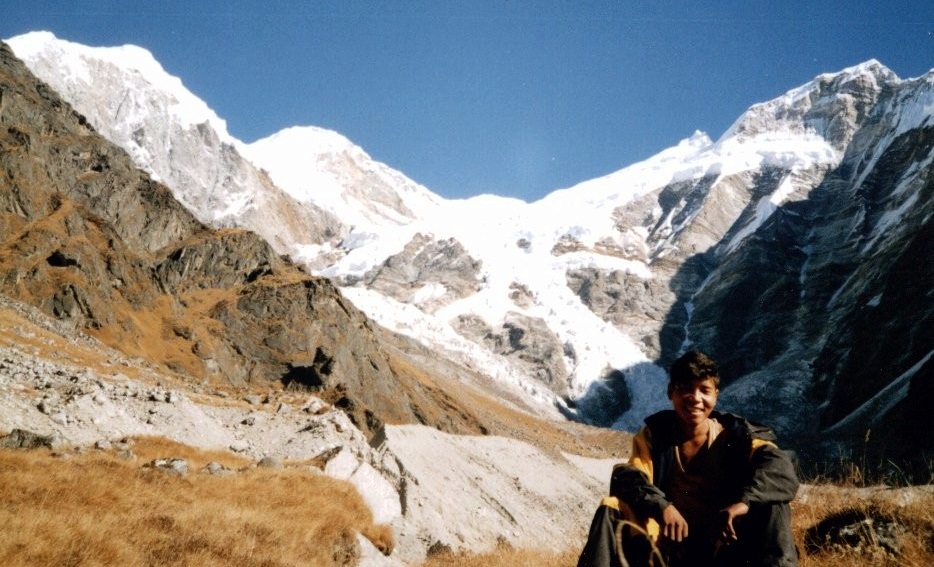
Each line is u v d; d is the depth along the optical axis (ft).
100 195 291.58
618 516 10.58
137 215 309.01
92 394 81.41
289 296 328.08
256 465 69.51
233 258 335.67
